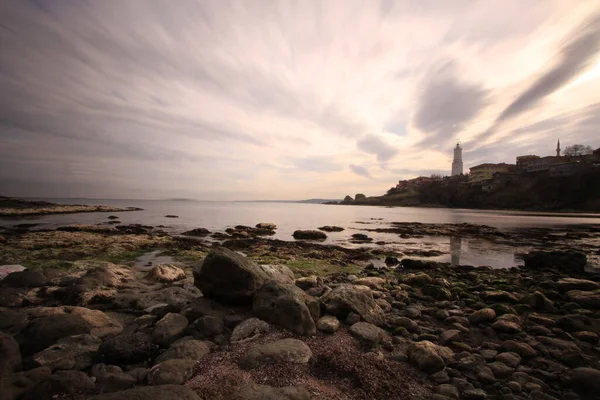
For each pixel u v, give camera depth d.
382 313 9.11
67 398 4.41
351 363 5.76
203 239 34.81
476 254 28.58
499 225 61.25
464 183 182.75
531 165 160.38
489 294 11.79
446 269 20.05
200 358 5.89
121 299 9.73
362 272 18.56
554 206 127.06
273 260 21.11
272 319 7.62
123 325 7.93
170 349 6.11
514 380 5.91
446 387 5.39
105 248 22.59
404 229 50.25
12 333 6.48
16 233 31.77
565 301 11.79
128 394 3.92
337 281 14.78
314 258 23.25
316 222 68.31
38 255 19.19
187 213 96.25
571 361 6.69
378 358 6.12
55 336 6.14
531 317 9.51
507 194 148.50
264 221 67.00
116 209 104.88
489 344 7.58
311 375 5.47
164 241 27.52
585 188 127.31
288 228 53.94
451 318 9.25
